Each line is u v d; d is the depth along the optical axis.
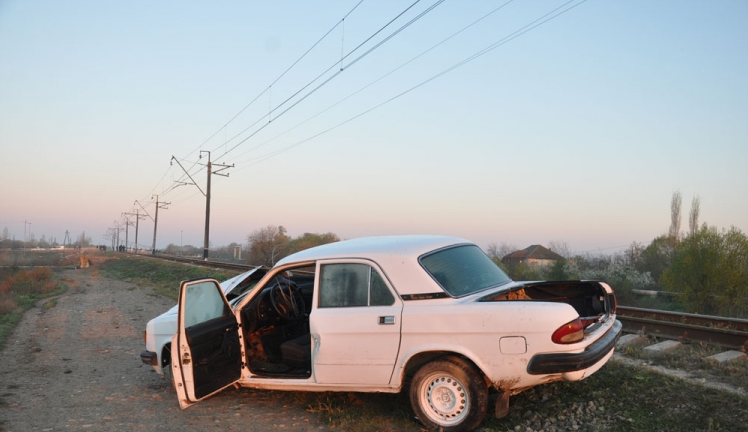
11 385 7.42
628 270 23.52
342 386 5.34
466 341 4.77
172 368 5.28
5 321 13.40
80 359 9.12
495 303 4.79
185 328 5.37
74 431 5.55
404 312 5.03
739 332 7.55
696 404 5.04
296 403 6.18
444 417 4.94
